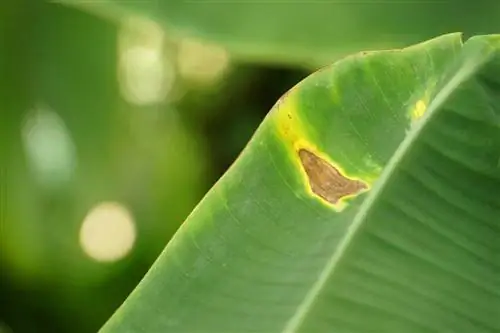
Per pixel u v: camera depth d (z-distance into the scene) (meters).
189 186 1.68
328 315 0.77
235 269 0.76
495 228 0.77
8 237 1.45
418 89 0.76
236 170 0.76
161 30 0.97
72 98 1.41
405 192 0.77
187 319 0.76
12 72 1.37
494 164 0.76
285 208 0.76
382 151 0.76
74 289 1.68
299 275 0.77
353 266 0.77
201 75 1.97
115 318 0.76
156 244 1.66
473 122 0.76
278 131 0.76
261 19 0.93
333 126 0.76
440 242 0.77
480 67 0.76
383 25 0.91
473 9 0.90
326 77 0.76
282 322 0.77
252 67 2.05
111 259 1.64
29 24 1.36
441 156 0.77
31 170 1.41
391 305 0.78
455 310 0.78
